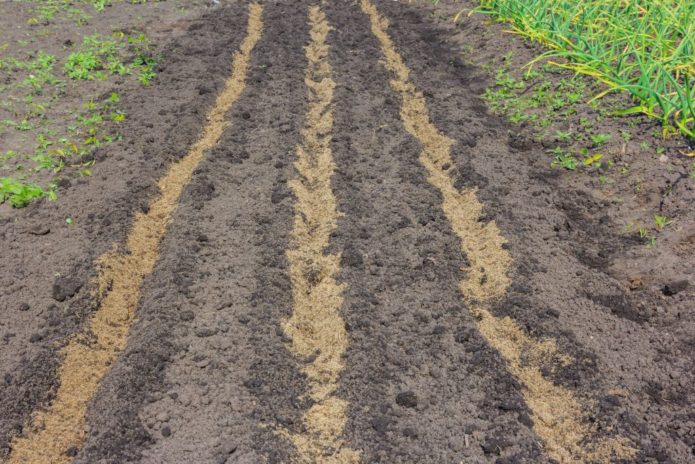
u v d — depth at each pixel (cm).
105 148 508
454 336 338
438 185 470
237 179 470
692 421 287
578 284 372
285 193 450
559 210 442
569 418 297
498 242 402
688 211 409
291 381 318
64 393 314
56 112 562
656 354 325
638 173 452
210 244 406
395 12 825
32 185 455
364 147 509
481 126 536
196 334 339
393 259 393
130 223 423
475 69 656
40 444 290
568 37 624
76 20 778
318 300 372
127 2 857
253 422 291
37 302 358
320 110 572
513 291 365
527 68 620
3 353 325
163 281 374
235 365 322
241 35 733
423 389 308
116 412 295
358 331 342
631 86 491
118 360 326
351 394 308
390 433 287
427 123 551
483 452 278
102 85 616
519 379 318
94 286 370
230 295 366
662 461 270
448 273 383
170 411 297
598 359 323
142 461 273
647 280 374
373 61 658
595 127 509
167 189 470
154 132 531
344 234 412
